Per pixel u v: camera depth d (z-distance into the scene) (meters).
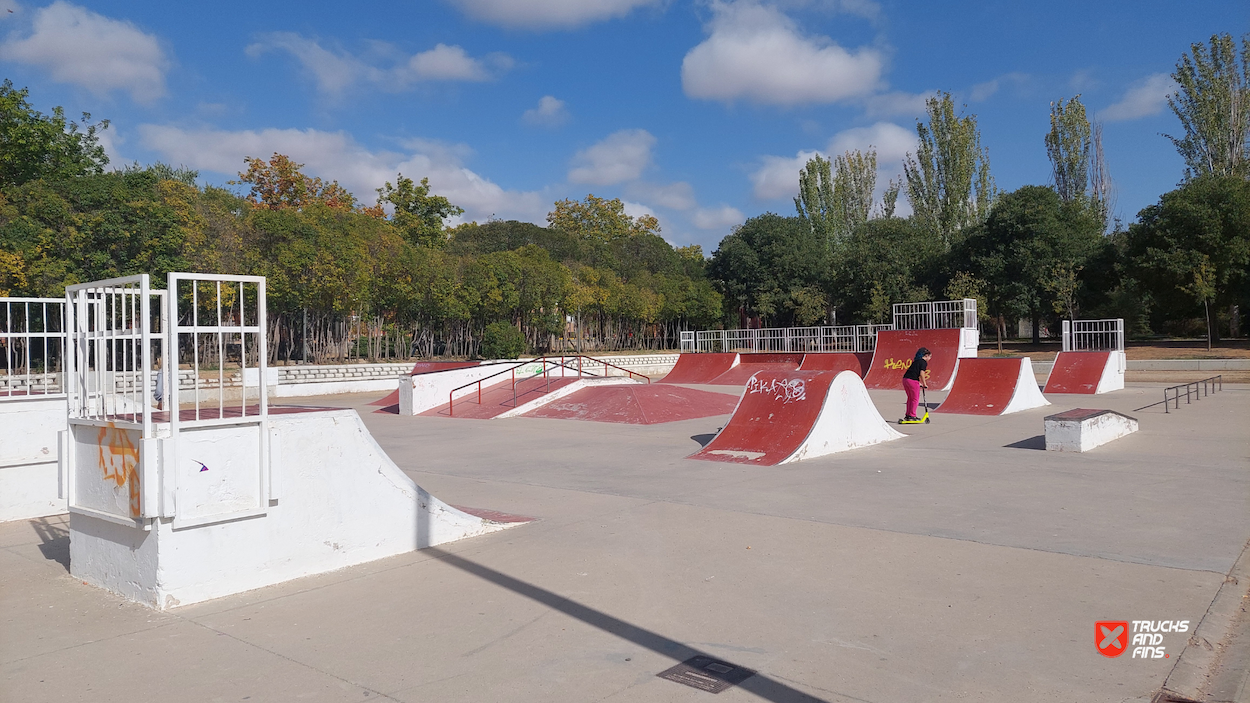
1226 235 29.84
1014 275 34.62
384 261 27.52
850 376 11.61
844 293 39.34
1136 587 5.00
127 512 5.12
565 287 34.72
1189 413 15.05
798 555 5.91
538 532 6.82
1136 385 23.39
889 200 53.31
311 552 5.61
